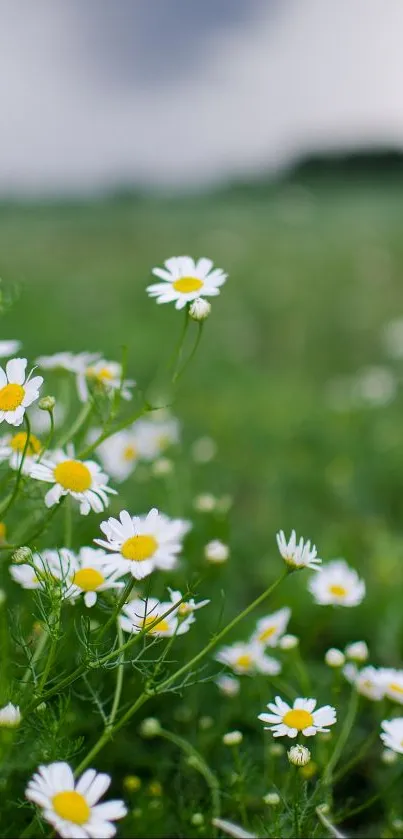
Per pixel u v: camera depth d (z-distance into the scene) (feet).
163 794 1.88
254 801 1.87
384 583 2.47
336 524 2.93
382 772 1.99
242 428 3.81
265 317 6.17
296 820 1.68
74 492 1.71
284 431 3.81
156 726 1.86
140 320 5.68
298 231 9.41
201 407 4.08
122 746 1.93
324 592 2.03
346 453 3.55
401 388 4.55
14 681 1.69
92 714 1.91
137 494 2.58
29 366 2.42
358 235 8.88
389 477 3.28
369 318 6.10
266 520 2.88
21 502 1.97
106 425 1.78
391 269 7.44
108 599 1.76
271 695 2.05
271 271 7.48
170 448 2.59
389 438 3.63
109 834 1.53
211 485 3.07
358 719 2.07
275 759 1.93
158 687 1.66
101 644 1.65
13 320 4.99
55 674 1.78
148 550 1.75
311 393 4.61
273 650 2.11
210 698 2.07
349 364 5.35
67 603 1.76
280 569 2.47
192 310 1.76
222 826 1.74
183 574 2.12
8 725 1.59
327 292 6.79
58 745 1.69
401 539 2.73
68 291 6.44
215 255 8.25
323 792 1.79
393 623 2.33
